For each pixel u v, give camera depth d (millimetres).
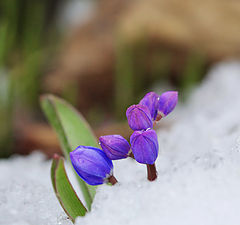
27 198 222
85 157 193
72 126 249
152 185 189
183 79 555
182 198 180
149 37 552
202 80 545
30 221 206
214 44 552
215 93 462
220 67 519
